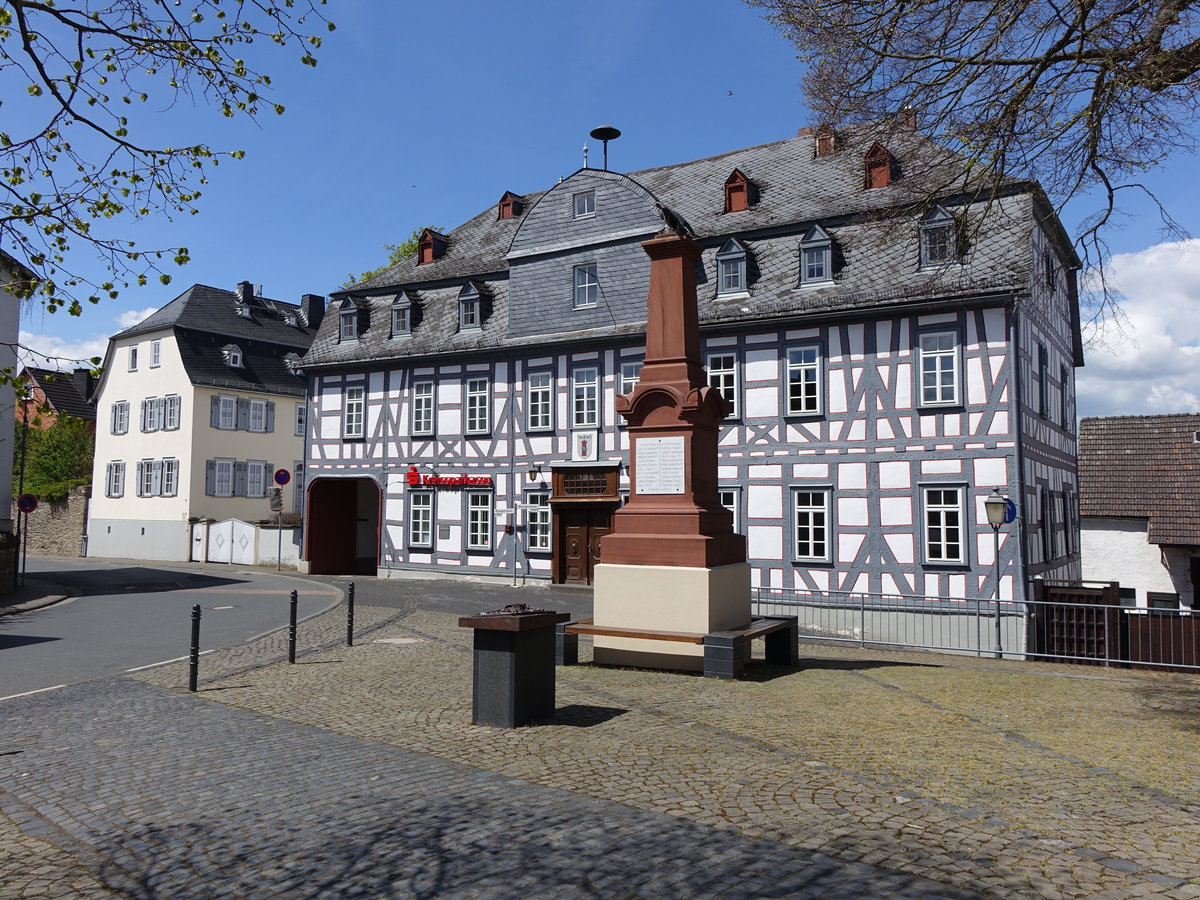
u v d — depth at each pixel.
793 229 21.22
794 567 20.11
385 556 27.12
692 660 10.25
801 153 24.72
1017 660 15.20
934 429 18.80
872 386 19.50
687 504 10.56
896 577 18.97
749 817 5.00
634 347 23.12
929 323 19.00
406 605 18.69
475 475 25.56
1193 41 7.61
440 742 6.93
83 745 7.23
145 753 6.90
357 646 12.46
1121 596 23.25
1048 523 20.41
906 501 19.02
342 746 6.90
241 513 38.28
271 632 14.04
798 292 20.41
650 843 4.63
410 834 4.91
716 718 7.67
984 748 6.65
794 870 4.23
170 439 37.41
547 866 4.39
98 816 5.49
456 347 25.88
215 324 39.81
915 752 6.49
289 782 5.98
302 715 8.09
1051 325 22.11
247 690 9.36
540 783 5.75
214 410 37.38
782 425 20.44
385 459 27.38
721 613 10.44
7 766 6.69
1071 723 7.73
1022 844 4.55
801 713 7.91
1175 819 4.95
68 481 42.84
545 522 24.33
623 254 23.50
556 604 19.31
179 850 4.87
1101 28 8.38
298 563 29.41
